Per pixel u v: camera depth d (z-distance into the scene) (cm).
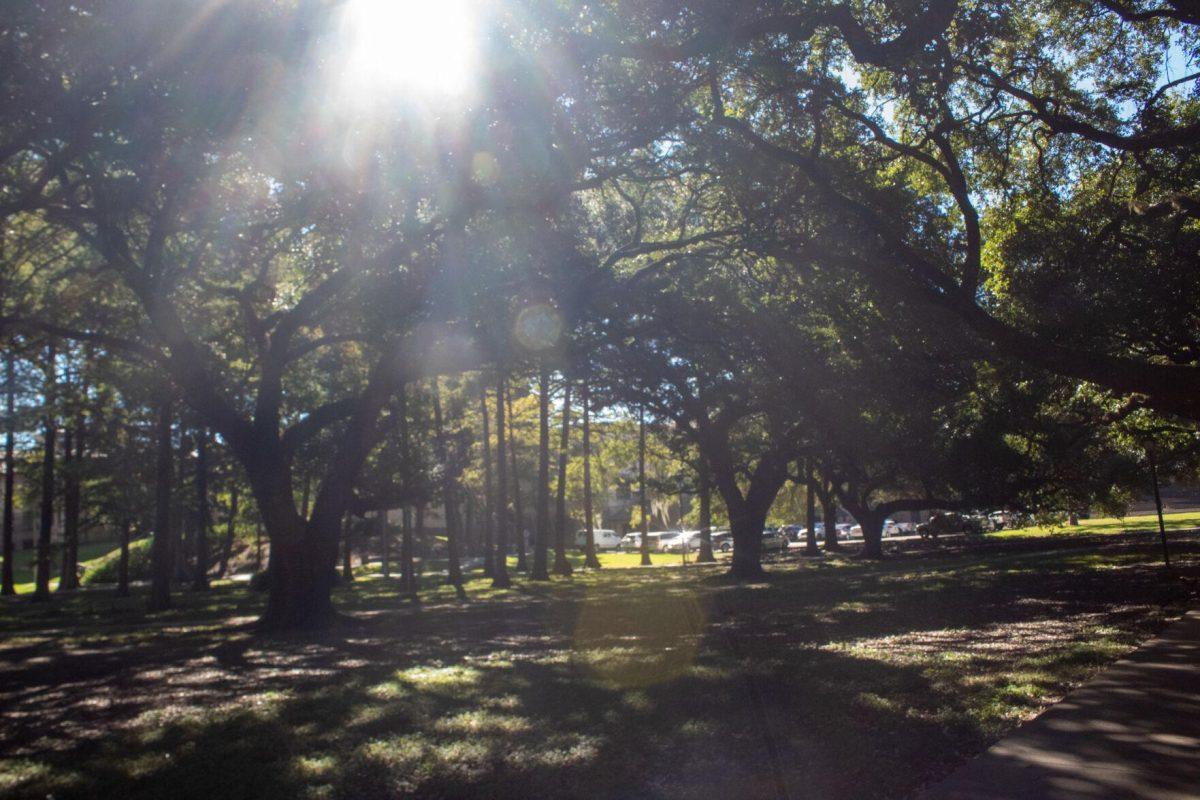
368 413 2009
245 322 2211
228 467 3756
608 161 1634
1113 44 1686
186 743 816
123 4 1064
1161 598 1622
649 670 1095
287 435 2042
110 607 3262
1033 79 1694
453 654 1384
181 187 1420
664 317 1939
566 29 1284
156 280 1672
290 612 1973
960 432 2636
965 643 1217
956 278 1722
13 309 1880
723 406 3042
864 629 1427
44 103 1105
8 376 2834
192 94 1166
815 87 1520
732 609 1886
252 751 767
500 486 3531
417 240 1619
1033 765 630
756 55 1449
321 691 1067
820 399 2123
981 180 1856
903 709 812
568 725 803
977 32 1501
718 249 1811
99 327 2023
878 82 1638
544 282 1716
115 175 1430
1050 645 1155
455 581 3556
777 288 1927
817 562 4003
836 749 687
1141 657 1037
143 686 1216
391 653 1442
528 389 4034
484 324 1788
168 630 2152
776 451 3123
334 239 1755
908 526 8350
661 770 648
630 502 8550
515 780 638
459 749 733
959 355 1828
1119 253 1677
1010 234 1847
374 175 1422
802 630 1447
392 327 1905
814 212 1630
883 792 586
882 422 2470
